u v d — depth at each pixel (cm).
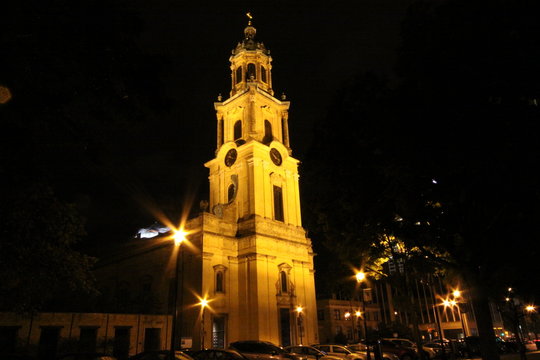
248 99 5241
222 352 2261
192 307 4016
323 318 6450
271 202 4881
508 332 7150
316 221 2067
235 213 4738
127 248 5381
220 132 5500
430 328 7681
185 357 1988
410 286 2708
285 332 4425
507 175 1138
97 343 3225
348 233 1808
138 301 4175
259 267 4353
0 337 2812
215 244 4331
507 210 1320
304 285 4872
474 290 1488
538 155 1060
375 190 1591
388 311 7594
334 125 1586
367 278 2880
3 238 1484
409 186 1400
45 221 1684
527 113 1079
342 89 1583
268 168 4984
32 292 1922
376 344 2148
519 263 1383
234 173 4991
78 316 3206
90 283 2172
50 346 3009
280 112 5625
